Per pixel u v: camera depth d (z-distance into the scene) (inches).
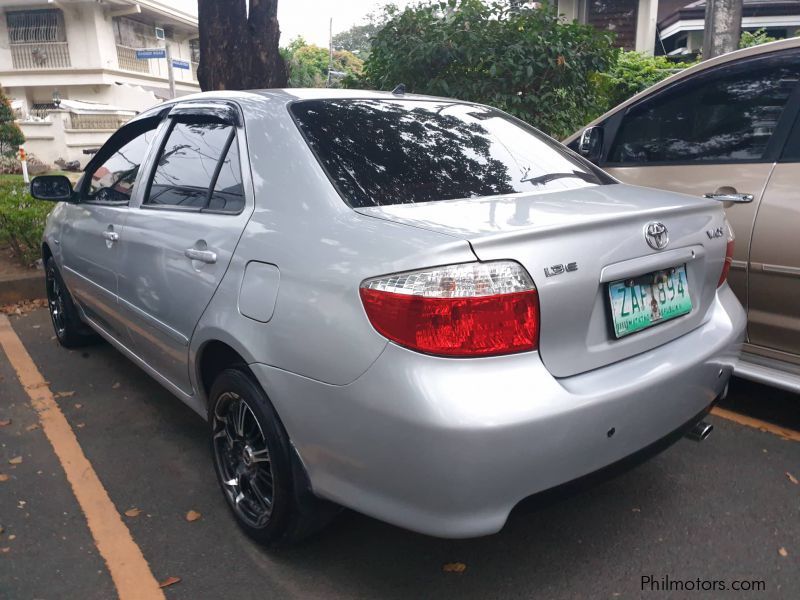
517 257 74.8
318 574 94.3
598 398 77.6
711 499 109.9
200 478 119.7
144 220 122.8
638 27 579.8
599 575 92.9
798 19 580.1
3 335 198.8
